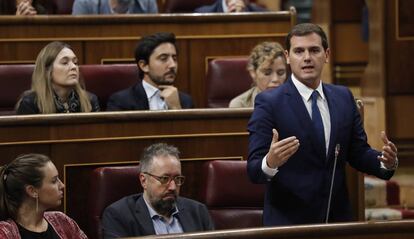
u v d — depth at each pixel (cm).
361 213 717
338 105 586
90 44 941
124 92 849
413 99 1035
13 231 577
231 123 743
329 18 1238
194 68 964
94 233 676
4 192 589
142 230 633
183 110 734
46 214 605
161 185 634
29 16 925
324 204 576
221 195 687
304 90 582
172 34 859
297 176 575
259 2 1376
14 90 858
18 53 926
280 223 575
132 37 948
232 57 969
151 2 1038
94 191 680
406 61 1034
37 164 589
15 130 701
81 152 716
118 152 724
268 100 580
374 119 1050
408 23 1028
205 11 1055
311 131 575
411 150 1033
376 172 580
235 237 493
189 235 484
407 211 915
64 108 784
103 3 1013
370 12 1066
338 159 583
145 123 727
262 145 572
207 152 740
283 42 972
